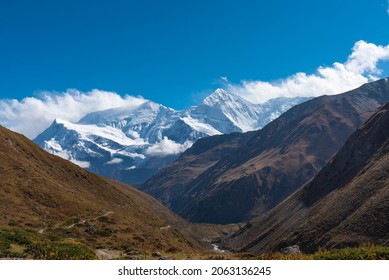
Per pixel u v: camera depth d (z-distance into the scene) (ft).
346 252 83.41
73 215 256.73
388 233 293.64
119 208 399.65
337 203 407.64
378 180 379.96
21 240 115.75
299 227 438.40
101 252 162.61
